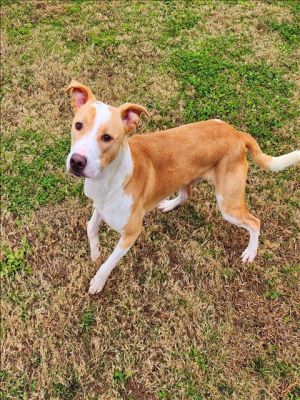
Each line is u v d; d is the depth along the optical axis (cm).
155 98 172
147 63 186
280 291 128
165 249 135
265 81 180
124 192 105
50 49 189
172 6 211
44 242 135
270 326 122
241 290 129
